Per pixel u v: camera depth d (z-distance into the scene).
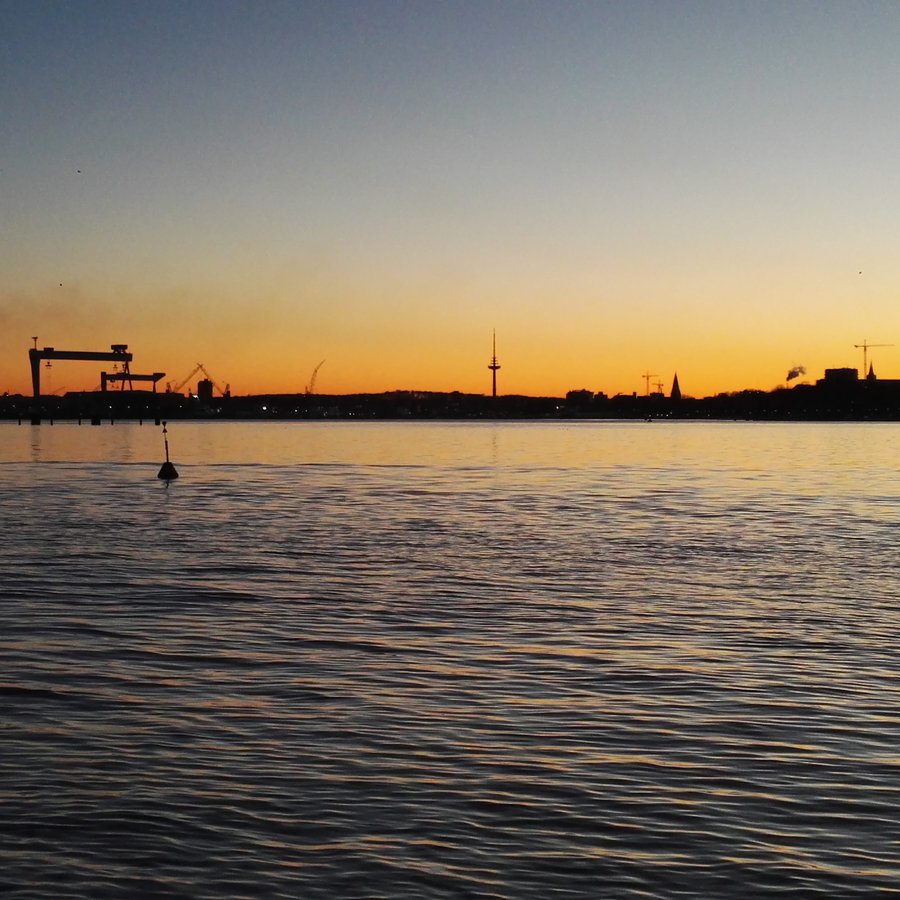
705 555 40.06
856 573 35.41
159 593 30.84
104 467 110.94
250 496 71.25
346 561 38.03
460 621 26.75
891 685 20.47
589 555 39.94
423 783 14.91
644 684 20.52
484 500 67.88
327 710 18.59
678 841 12.98
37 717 18.03
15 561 37.81
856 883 11.88
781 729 17.59
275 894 11.52
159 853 12.53
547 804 14.16
